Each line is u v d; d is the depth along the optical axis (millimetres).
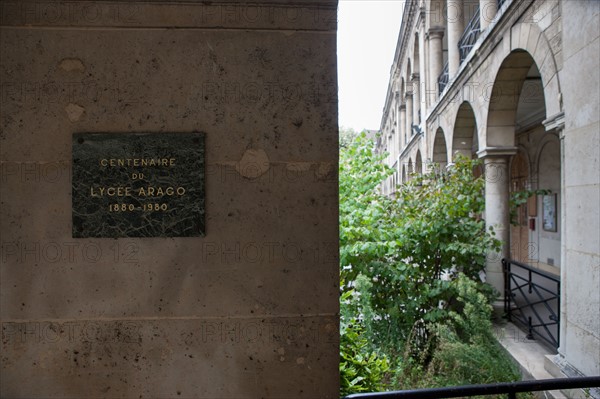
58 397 2068
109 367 2078
